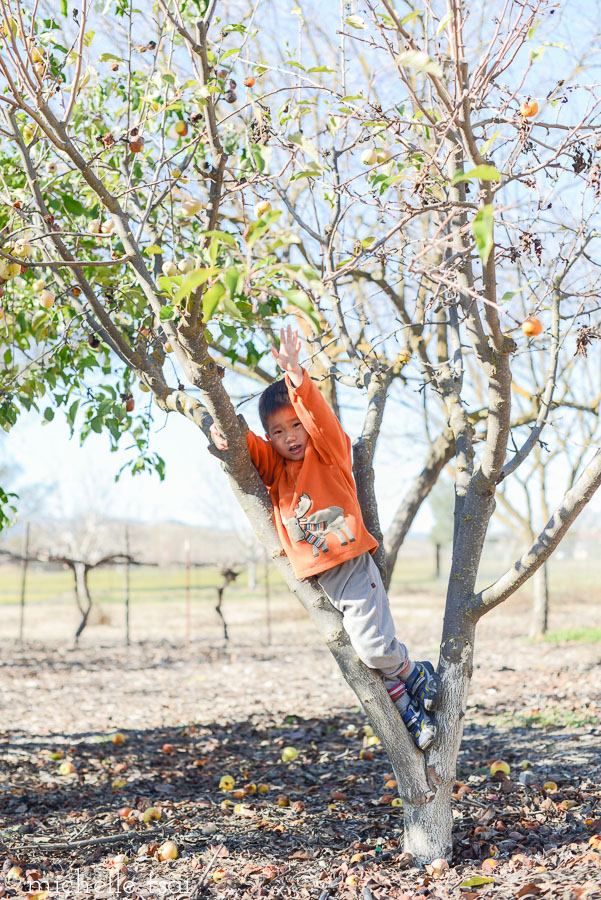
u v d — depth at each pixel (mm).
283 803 4703
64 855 3908
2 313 3234
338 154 4082
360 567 3346
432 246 2531
